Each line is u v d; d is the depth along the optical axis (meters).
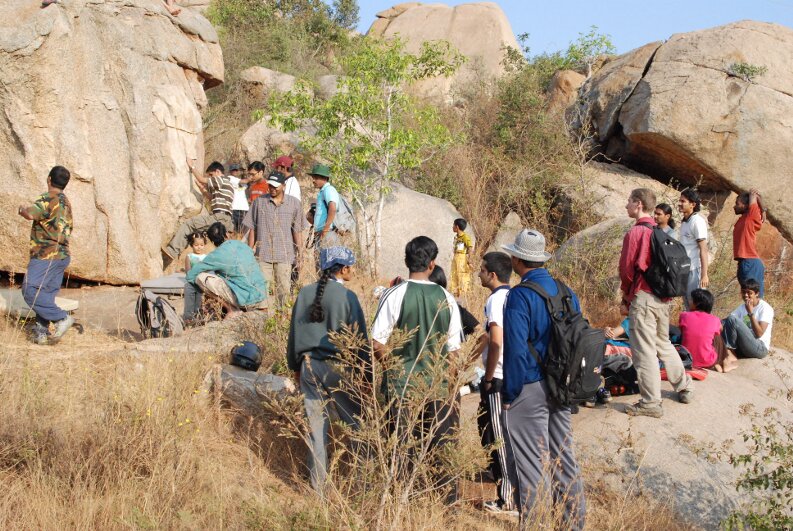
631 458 5.73
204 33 11.05
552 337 4.64
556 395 4.62
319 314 4.95
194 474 4.89
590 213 12.23
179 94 10.18
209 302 7.29
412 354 4.80
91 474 4.66
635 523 5.14
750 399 6.70
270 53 17.56
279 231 8.14
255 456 5.47
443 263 11.68
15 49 8.20
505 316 4.77
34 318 7.56
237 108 15.12
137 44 9.70
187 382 5.78
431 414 4.83
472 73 19.27
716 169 12.45
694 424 6.12
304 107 11.59
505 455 5.04
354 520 4.21
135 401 5.29
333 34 20.67
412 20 23.09
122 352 6.34
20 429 4.81
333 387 5.00
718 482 5.56
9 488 4.42
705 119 12.38
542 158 13.27
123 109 9.38
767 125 12.25
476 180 13.43
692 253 8.10
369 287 8.01
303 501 4.78
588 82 14.58
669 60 13.16
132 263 9.20
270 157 12.88
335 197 9.54
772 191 12.36
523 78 14.70
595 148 13.98
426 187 13.16
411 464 4.77
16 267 8.41
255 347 6.20
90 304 8.55
